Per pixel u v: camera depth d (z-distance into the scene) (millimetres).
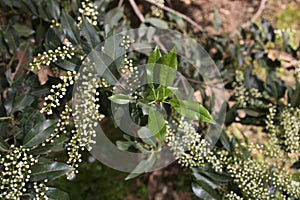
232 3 1988
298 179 1052
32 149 867
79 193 1736
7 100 986
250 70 1270
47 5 1169
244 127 1756
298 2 2082
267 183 1021
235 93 1270
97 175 1779
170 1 1832
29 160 862
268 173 1034
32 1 1204
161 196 1761
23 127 913
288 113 1086
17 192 837
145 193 1782
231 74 1368
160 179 1782
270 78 1281
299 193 1010
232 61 1435
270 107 1151
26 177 854
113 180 1790
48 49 926
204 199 1020
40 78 1285
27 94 1005
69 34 885
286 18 2041
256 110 1152
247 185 991
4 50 1152
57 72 1025
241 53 1393
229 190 1036
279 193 1015
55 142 889
